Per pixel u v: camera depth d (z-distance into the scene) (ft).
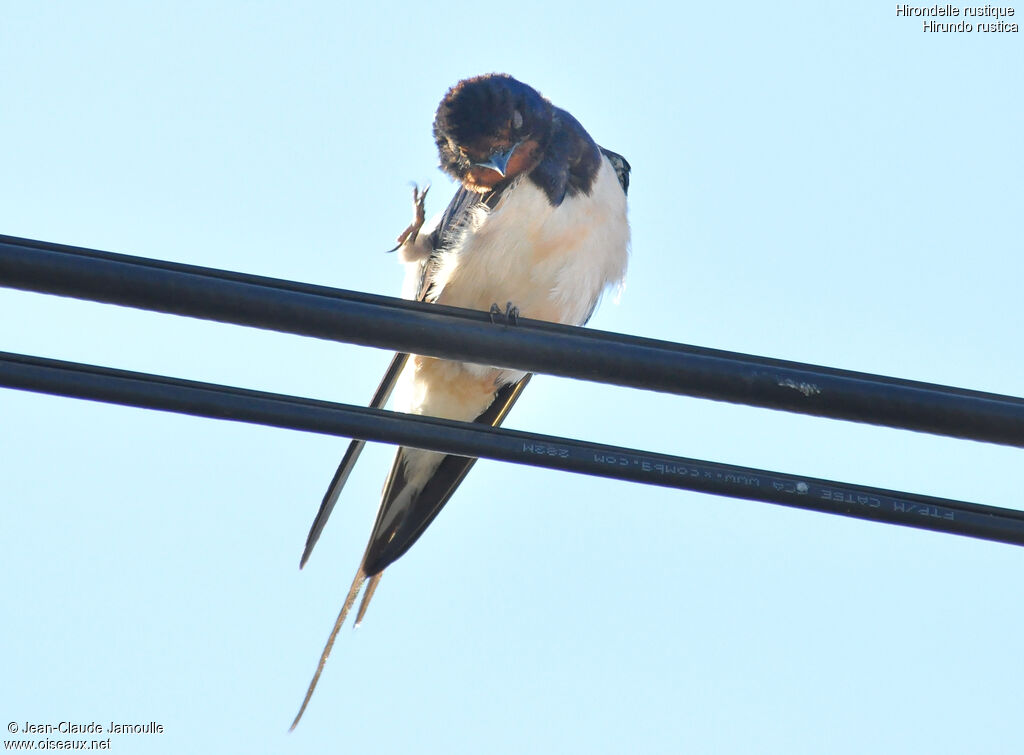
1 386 31.32
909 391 32.76
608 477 33.04
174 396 31.83
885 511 33.14
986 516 33.30
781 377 32.78
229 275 31.76
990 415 32.68
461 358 32.89
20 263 30.66
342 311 32.12
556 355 32.78
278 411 32.09
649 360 32.83
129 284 31.09
